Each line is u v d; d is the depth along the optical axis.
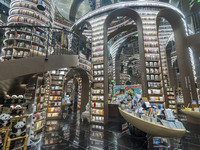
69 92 18.97
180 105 8.80
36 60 2.70
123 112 3.95
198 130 4.46
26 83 3.77
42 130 4.44
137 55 18.55
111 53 17.95
